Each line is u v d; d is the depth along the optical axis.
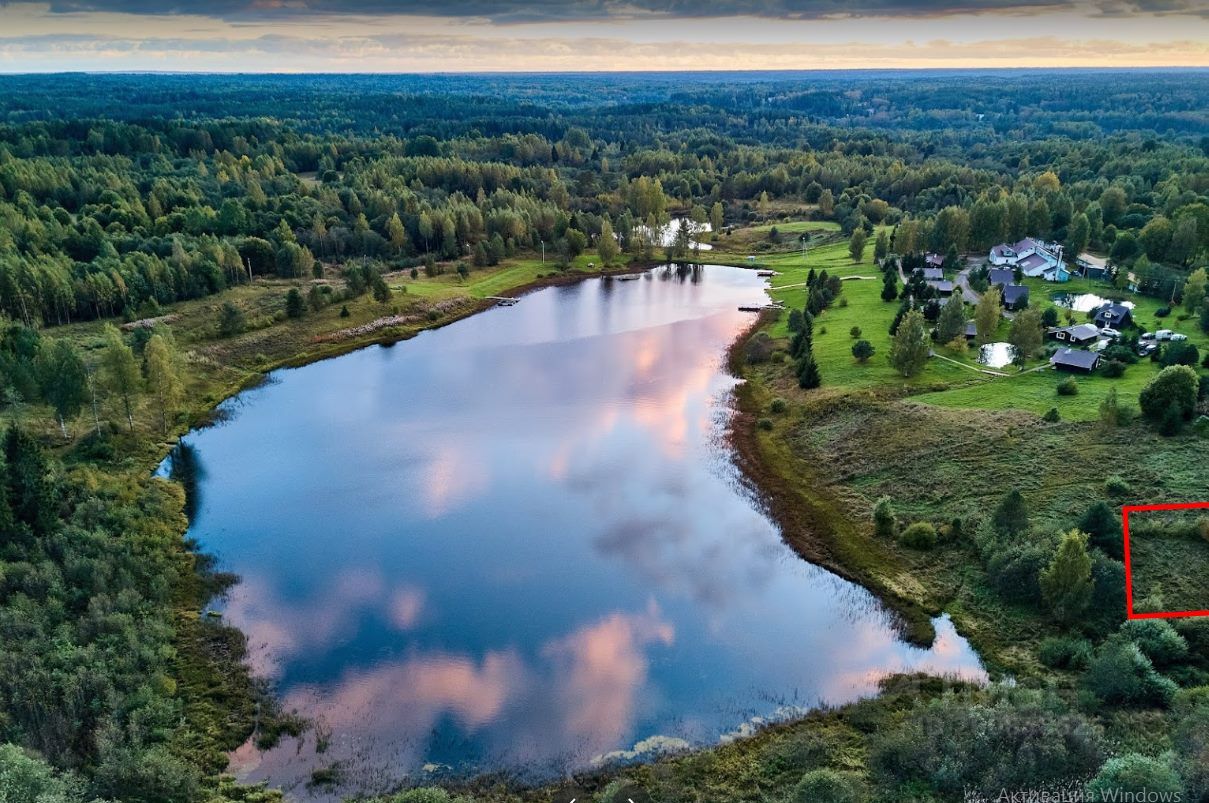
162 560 64.31
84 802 38.88
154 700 48.50
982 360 98.94
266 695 52.16
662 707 51.19
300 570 66.38
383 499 78.12
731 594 62.94
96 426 85.50
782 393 99.31
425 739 48.62
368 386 108.81
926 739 42.41
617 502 77.12
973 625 57.03
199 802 42.66
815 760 44.88
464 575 65.81
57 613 53.75
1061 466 70.06
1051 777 38.19
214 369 110.81
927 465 75.44
